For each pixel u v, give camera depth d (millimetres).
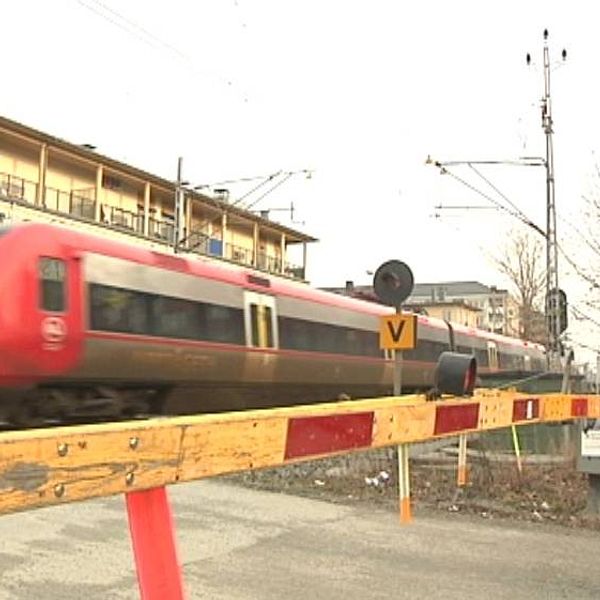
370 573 6871
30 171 44094
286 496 10398
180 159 40688
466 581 6707
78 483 2602
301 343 18109
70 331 11992
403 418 5004
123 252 13266
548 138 27250
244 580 6539
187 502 9734
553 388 18281
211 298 15180
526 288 45062
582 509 9789
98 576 6547
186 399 14859
